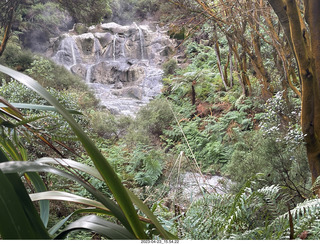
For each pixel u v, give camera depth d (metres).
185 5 4.33
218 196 1.57
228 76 7.75
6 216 0.32
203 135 6.24
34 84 0.41
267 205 1.45
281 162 2.79
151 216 0.47
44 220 0.62
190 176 4.39
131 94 12.22
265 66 5.59
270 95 5.40
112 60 15.23
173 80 9.32
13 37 12.11
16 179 0.40
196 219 1.41
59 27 16.36
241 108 6.34
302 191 2.54
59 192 0.57
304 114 2.48
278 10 2.39
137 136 6.40
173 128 6.84
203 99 7.96
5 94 4.29
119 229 0.47
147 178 4.45
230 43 5.51
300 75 2.43
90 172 0.53
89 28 16.14
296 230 1.14
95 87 12.92
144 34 15.11
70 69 13.74
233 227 1.36
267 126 3.20
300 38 2.35
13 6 8.43
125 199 0.41
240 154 3.55
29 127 0.49
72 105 4.61
